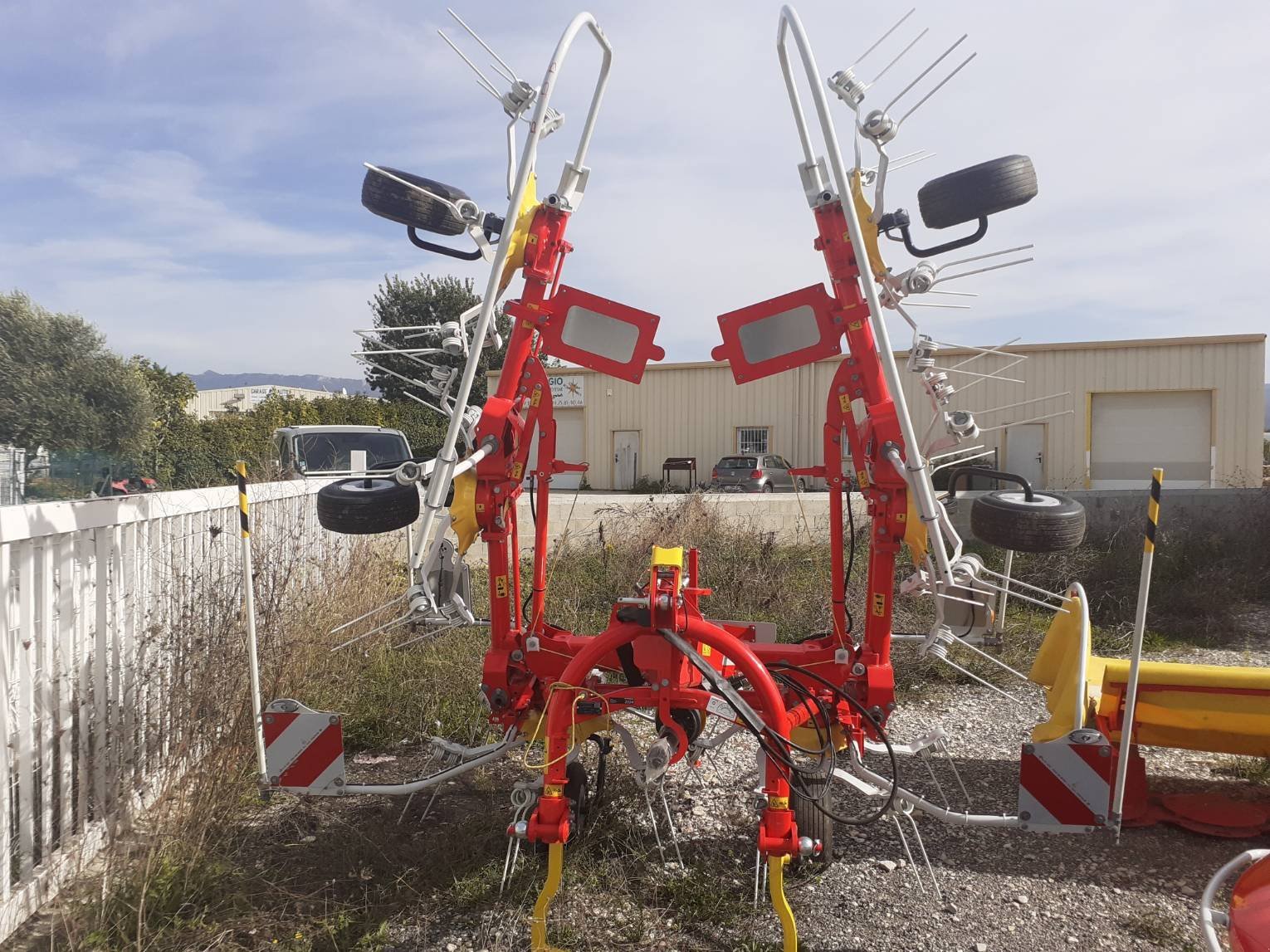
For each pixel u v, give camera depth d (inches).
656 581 119.9
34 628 130.9
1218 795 167.6
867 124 126.0
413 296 1512.1
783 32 126.6
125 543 157.8
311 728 132.8
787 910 110.6
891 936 125.2
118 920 120.7
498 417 135.4
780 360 142.6
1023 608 316.8
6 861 121.7
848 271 133.7
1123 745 117.0
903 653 255.4
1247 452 884.0
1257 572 356.5
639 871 141.6
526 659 142.6
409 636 246.1
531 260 141.2
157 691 166.7
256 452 391.5
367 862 143.6
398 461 455.5
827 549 402.3
